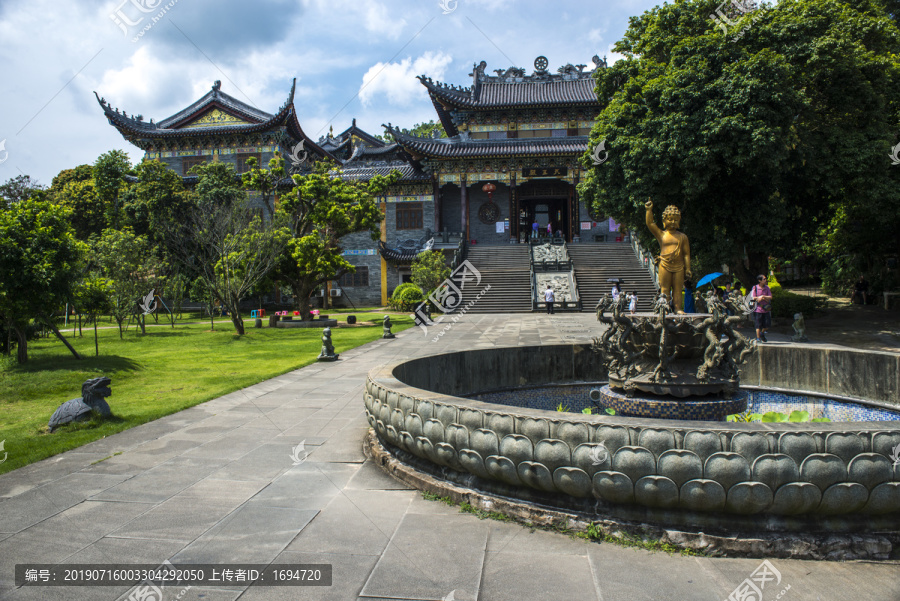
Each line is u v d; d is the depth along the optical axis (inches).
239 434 339.6
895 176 789.9
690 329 271.7
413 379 323.3
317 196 1291.8
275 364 707.4
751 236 871.1
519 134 2027.6
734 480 164.2
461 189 2007.9
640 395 284.4
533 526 194.1
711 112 742.5
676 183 828.0
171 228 1587.1
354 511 214.1
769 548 167.3
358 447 306.8
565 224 2361.0
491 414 202.4
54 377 564.7
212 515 212.8
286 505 221.8
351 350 803.4
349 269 1322.6
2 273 601.9
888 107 861.8
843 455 161.2
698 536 171.9
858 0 914.7
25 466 276.7
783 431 164.4
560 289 1469.0
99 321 1531.7
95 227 2010.3
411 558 175.2
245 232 1135.6
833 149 794.8
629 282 1487.5
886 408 322.3
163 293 1446.9
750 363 386.0
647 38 923.4
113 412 409.4
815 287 1668.3
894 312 1058.7
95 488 244.4
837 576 157.9
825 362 354.9
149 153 2156.7
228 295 1048.2
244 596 154.5
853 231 1119.0
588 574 162.6
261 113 2126.0
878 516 168.2
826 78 780.0
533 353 399.9
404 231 2110.0
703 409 268.7
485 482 211.8
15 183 1820.9
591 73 2110.0
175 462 282.2
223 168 1844.2
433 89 1923.0
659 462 170.7
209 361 741.9
